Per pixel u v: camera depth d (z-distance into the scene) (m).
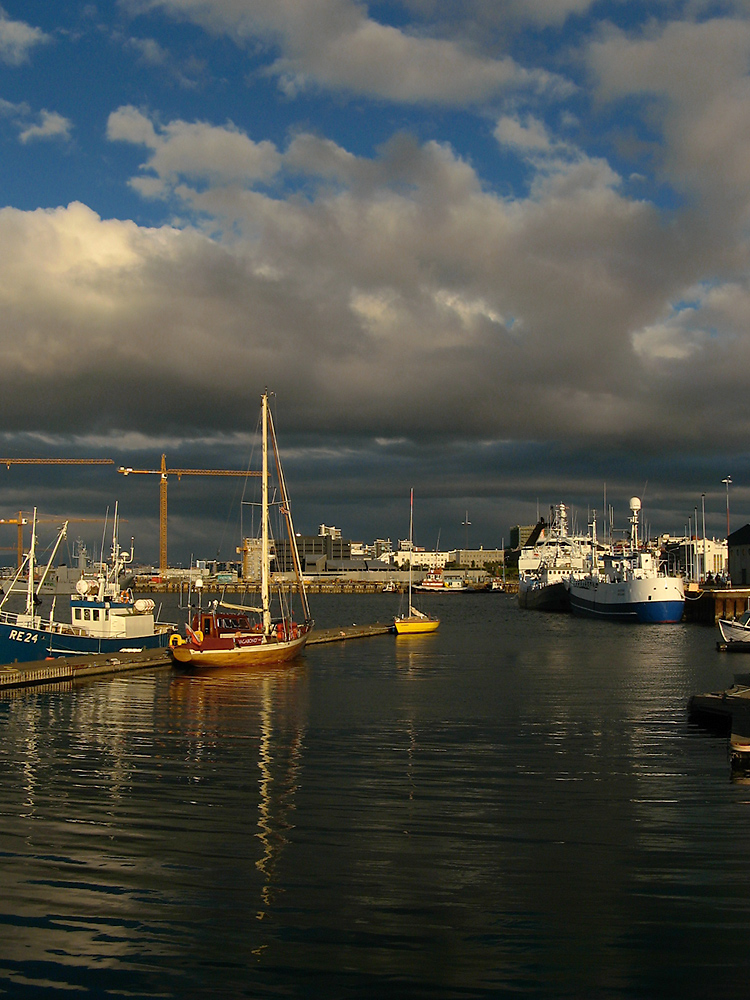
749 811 25.09
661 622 124.25
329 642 92.94
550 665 67.56
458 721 40.22
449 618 151.00
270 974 15.70
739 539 155.12
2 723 40.03
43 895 18.94
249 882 19.70
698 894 19.09
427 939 17.02
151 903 18.55
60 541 73.25
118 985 15.31
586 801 26.16
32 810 25.11
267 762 31.39
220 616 71.50
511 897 18.94
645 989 15.27
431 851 21.72
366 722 39.97
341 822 24.03
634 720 40.34
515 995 15.07
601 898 18.89
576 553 190.50
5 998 14.85
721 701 40.19
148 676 59.53
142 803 25.86
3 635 60.16
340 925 17.58
